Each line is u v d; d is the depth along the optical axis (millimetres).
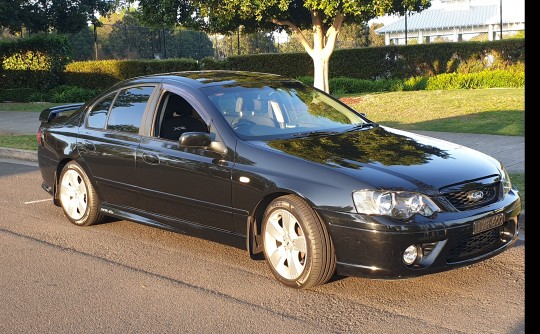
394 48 27047
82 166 7070
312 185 5000
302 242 5066
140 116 6566
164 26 21312
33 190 9438
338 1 17438
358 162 5133
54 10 35062
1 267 6004
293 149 5414
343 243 4863
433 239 4703
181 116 6223
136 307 4984
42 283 5559
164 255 6219
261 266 5824
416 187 4797
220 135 5750
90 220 7137
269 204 5305
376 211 4723
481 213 4891
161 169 6133
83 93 27891
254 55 29938
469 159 5367
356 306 4844
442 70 26188
